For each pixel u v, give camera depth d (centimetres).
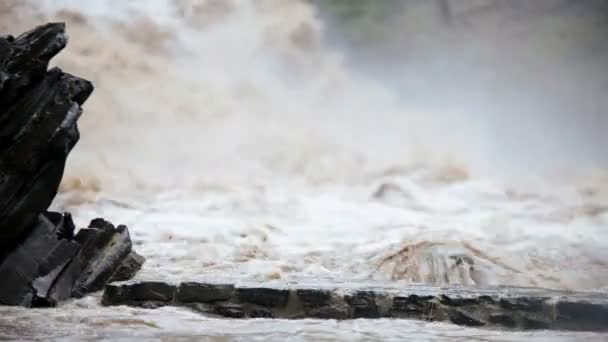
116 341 2555
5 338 2570
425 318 3216
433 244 5491
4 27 10669
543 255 5503
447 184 8894
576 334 2928
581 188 8925
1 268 3488
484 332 2953
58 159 3578
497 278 4922
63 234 3856
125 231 4062
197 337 2692
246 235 6281
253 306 3350
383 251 5544
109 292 3544
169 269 4934
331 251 5762
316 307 3294
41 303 3475
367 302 3281
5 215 3453
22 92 3481
